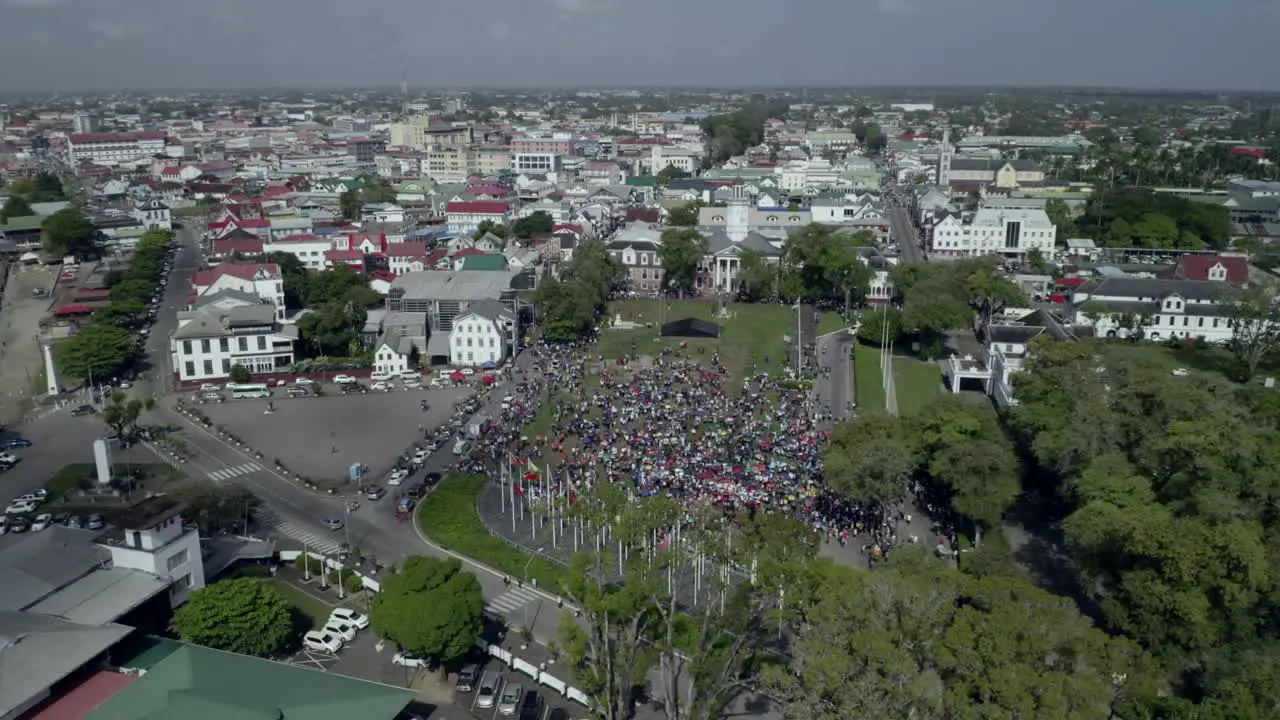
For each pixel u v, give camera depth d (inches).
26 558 4699.8
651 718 4153.5
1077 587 5383.9
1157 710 3659.0
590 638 4357.8
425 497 6520.7
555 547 5816.9
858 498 5723.4
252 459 7229.3
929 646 3531.0
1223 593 4232.3
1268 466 4948.3
